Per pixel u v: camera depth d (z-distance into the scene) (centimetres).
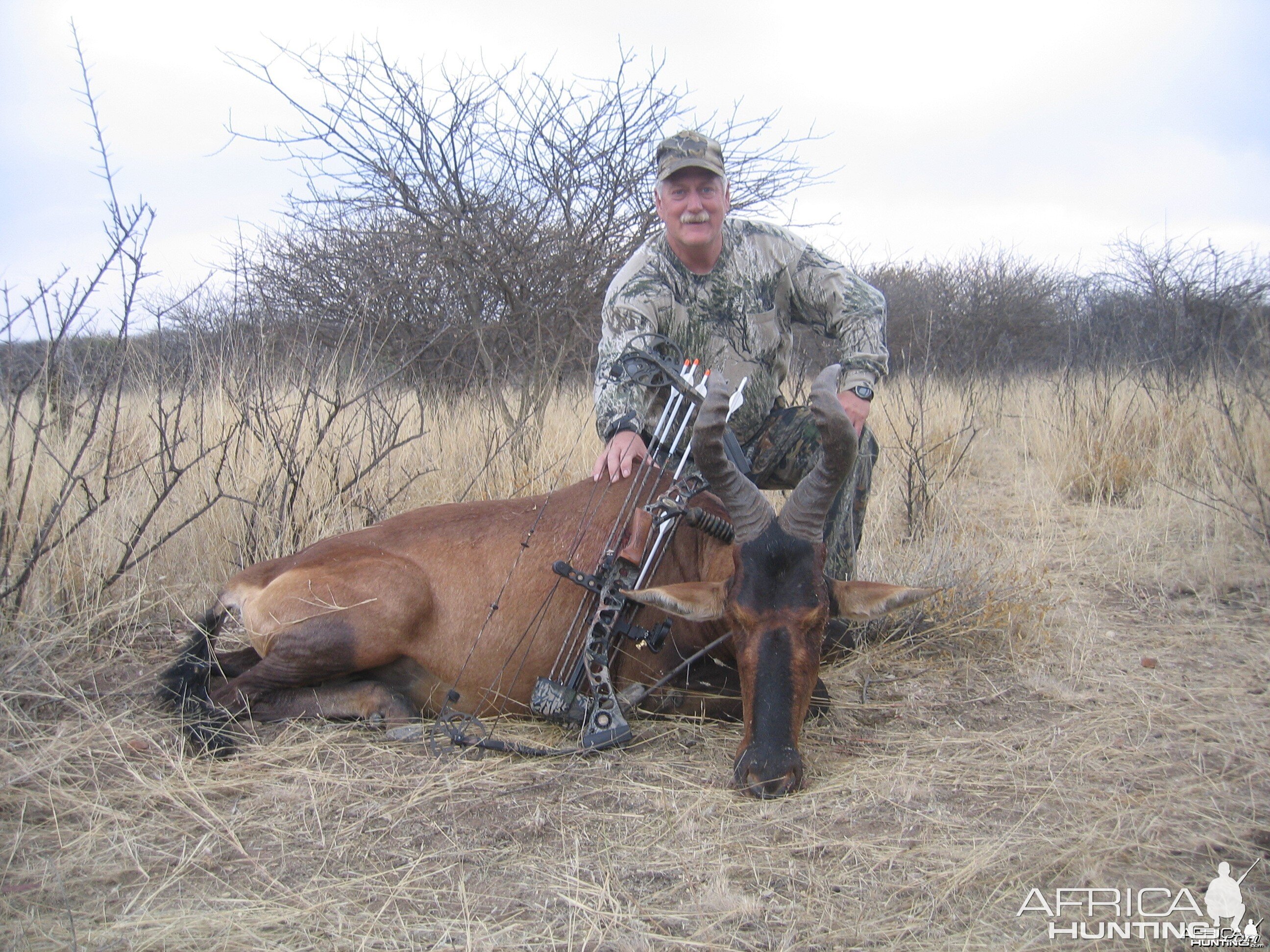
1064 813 297
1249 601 497
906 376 1214
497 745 343
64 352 547
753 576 314
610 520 388
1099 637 459
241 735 350
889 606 322
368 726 363
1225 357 840
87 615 428
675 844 282
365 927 242
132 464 549
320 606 357
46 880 259
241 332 707
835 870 267
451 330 909
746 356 448
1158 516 637
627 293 430
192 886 260
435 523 390
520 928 241
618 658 375
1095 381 962
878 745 352
